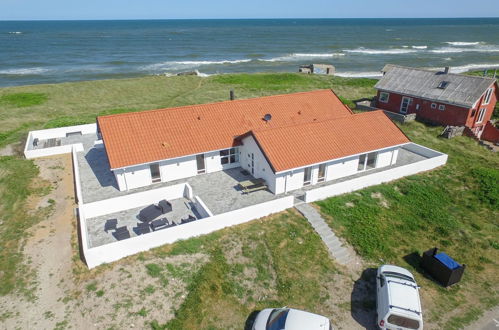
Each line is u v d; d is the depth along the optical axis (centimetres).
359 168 2870
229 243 2023
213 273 1830
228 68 9750
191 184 2623
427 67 9881
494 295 1886
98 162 2994
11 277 1794
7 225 2192
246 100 3184
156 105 4822
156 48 13875
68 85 5859
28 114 4425
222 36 19100
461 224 2391
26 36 18475
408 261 2077
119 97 5369
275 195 2473
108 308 1608
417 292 1664
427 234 2286
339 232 2194
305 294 1808
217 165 2805
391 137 2877
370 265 2019
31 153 3075
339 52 13012
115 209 2303
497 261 2117
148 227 2084
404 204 2520
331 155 2547
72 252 1950
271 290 1809
